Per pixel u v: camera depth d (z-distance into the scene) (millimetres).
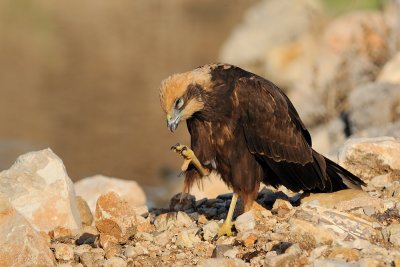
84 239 8961
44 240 8008
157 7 55719
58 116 27312
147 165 21656
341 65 20859
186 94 9164
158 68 36312
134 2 57469
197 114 9250
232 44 35156
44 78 33812
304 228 7859
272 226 8562
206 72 9289
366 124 16047
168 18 51156
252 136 9234
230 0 59344
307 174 9445
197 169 9352
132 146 23609
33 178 9328
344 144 10508
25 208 9141
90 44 42031
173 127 9172
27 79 33438
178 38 44094
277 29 33562
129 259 8117
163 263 8031
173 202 10352
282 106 9266
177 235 8844
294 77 30250
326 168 9508
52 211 9195
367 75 20234
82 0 56781
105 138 24516
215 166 9422
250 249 8047
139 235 8781
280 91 9469
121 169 21438
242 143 9250
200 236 8844
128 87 32312
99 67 36312
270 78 31516
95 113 27797
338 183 9562
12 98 29953
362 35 22266
